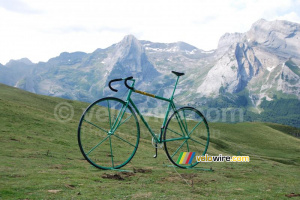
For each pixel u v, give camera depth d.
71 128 41.53
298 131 165.62
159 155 30.75
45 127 37.44
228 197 8.62
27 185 7.98
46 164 13.85
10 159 14.63
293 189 11.16
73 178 9.64
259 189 10.59
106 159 20.73
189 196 8.23
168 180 10.76
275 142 110.81
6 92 85.19
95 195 7.50
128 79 9.69
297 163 80.88
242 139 111.38
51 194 7.24
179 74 10.85
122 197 7.51
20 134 29.59
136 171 12.40
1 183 8.03
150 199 7.49
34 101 83.62
